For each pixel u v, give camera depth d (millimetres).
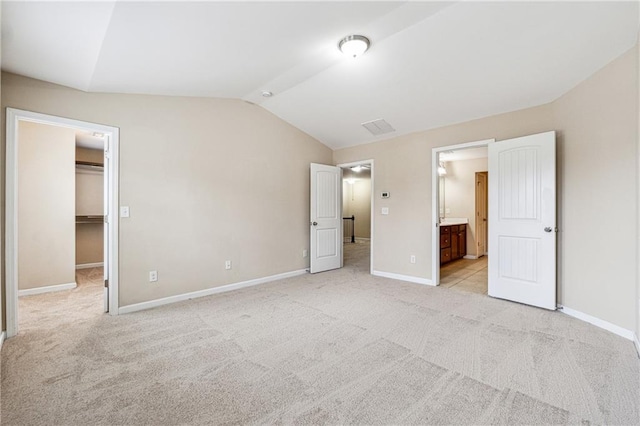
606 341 2354
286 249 4664
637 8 1979
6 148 2479
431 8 2100
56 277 3967
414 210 4352
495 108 3477
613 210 2496
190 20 1950
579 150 2836
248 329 2645
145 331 2613
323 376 1908
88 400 1671
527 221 3244
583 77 2744
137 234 3188
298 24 2162
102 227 5785
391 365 2035
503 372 1937
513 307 3209
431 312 3066
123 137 3105
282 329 2645
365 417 1531
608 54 2420
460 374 1919
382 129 4414
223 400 1675
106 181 3088
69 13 1751
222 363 2070
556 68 2693
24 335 2531
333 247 5289
